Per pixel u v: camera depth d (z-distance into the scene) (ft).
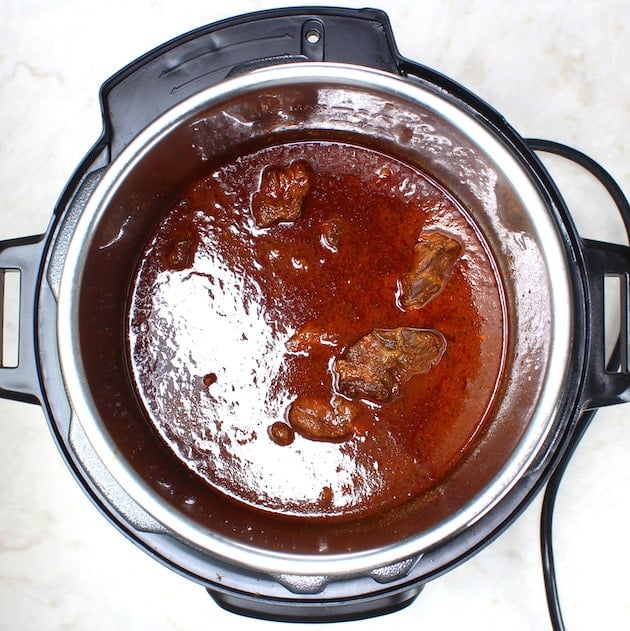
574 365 1.57
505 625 1.88
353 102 1.56
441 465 1.66
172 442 1.68
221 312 1.68
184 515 1.51
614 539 1.88
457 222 1.69
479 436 1.67
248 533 1.56
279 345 1.67
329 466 1.66
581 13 1.89
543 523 1.81
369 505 1.65
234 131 1.62
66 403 1.58
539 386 1.53
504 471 1.49
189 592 1.90
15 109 1.91
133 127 1.59
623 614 1.88
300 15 1.57
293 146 1.70
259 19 1.58
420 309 1.68
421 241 1.68
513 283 1.67
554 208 1.59
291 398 1.66
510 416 1.62
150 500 1.50
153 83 1.59
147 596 1.90
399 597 1.64
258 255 1.68
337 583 1.56
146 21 1.89
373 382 1.62
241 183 1.69
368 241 1.68
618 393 1.57
